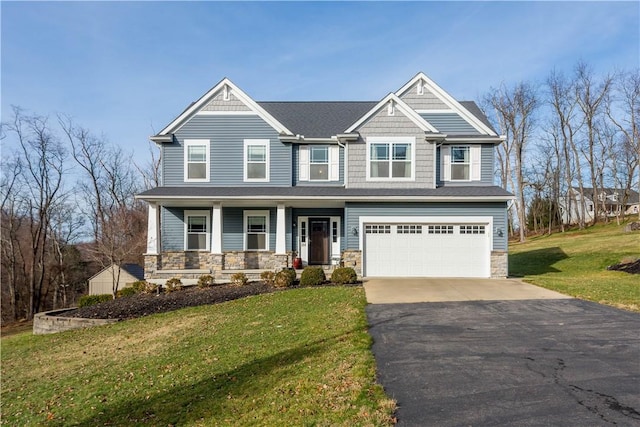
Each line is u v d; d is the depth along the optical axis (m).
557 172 44.94
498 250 15.30
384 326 8.18
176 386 6.43
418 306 10.09
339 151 17.25
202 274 16.14
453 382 5.16
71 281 32.66
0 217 30.19
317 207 17.47
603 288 12.20
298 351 7.08
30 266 32.22
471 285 13.37
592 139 41.19
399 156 16.33
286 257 16.19
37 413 6.42
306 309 10.38
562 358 5.98
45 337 12.27
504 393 4.78
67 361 9.16
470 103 19.77
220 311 11.48
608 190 52.78
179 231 17.62
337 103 20.58
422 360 6.05
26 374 8.70
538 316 8.77
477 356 6.16
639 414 4.20
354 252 15.52
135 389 6.64
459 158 16.83
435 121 17.34
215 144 17.12
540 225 48.41
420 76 17.45
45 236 31.09
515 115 42.38
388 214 15.59
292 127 18.02
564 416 4.18
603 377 5.21
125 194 33.75
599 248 23.41
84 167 32.12
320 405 4.72
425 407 4.47
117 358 8.69
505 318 8.65
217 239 16.22
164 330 10.31
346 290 12.62
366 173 16.33
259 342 8.05
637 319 8.35
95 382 7.39
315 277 14.10
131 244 24.36
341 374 5.63
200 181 17.06
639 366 5.60
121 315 12.52
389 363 5.96
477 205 15.48
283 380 5.79
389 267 15.62
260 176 17.11
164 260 17.06
